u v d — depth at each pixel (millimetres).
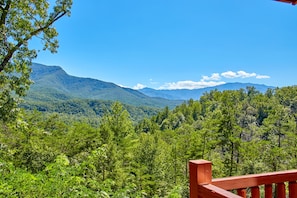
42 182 3287
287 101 38719
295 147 21922
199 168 1680
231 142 20812
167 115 74562
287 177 1978
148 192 21875
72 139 19203
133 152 24203
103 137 20688
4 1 10500
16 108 10859
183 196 16688
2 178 3232
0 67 10688
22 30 10945
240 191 1818
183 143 24656
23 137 15344
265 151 22141
